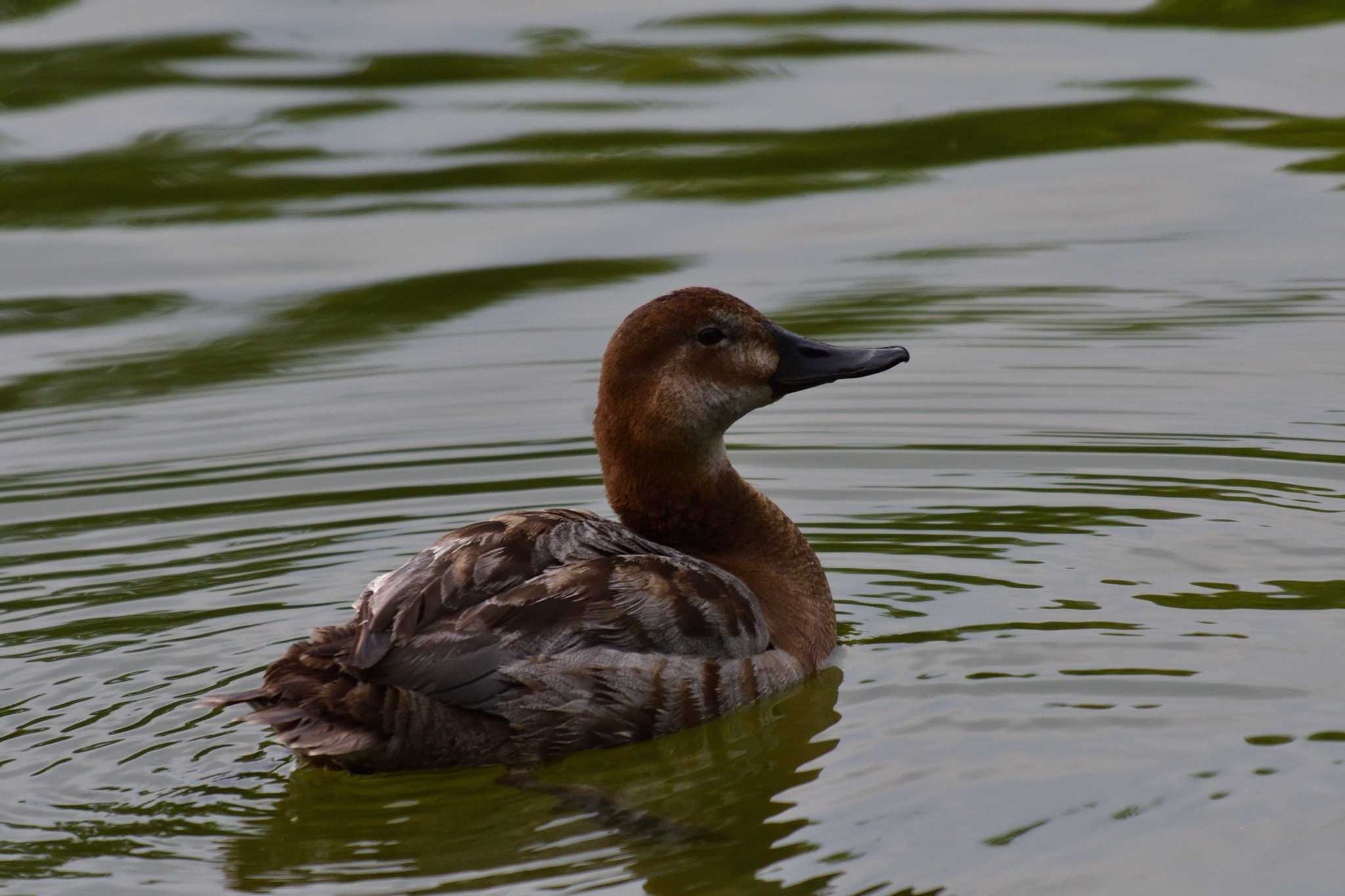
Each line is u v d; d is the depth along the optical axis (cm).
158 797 835
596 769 870
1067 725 866
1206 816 768
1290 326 1540
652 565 915
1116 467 1273
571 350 1562
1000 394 1432
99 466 1332
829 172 1934
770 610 970
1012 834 763
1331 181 1908
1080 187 1919
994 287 1666
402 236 1797
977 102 2012
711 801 826
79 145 1953
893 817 786
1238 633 967
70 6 2320
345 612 1055
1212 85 2031
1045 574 1080
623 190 1914
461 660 848
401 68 2159
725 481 1020
